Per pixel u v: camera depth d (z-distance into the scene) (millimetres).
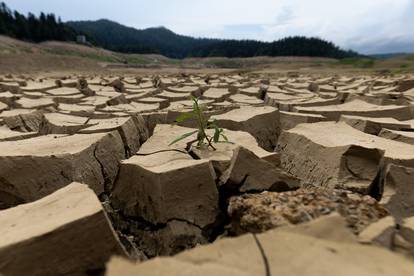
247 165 2518
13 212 1861
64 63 27078
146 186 2400
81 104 6188
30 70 23547
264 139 4648
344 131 3590
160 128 3984
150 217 2402
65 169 2662
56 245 1628
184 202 2357
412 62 27547
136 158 2779
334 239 1393
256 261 1266
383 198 2336
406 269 1196
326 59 58594
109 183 3143
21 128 4730
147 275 1199
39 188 2621
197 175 2410
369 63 29297
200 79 13789
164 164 2527
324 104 6141
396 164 2629
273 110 4926
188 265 1252
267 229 1771
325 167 2904
